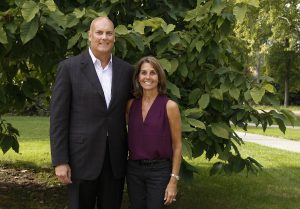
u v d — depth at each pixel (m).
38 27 3.49
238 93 3.91
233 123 4.33
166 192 3.28
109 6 4.25
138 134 3.29
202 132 4.14
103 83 3.27
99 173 3.23
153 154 3.26
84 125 3.19
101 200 3.42
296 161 9.57
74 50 4.27
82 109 3.20
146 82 3.26
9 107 5.03
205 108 4.20
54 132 3.16
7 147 5.10
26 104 5.21
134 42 3.69
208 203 5.87
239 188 6.80
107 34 3.18
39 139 12.51
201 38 3.96
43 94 5.82
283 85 44.34
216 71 4.05
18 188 6.30
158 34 3.80
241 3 3.48
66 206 5.39
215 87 4.11
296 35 29.75
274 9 26.58
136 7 4.54
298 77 44.66
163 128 3.26
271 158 9.88
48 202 5.58
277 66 40.84
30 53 3.95
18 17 3.56
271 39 29.48
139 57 4.12
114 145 3.27
